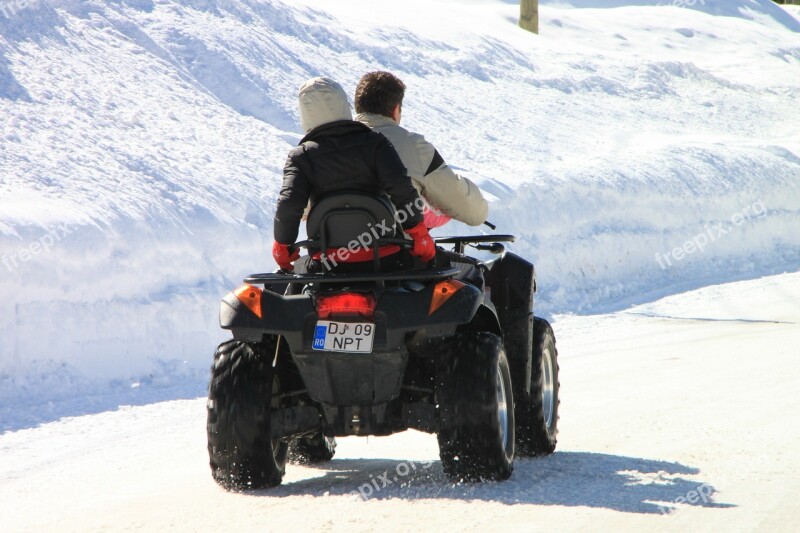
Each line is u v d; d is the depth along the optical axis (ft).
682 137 281.13
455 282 54.65
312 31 257.14
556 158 216.74
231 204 136.77
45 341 98.12
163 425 83.05
